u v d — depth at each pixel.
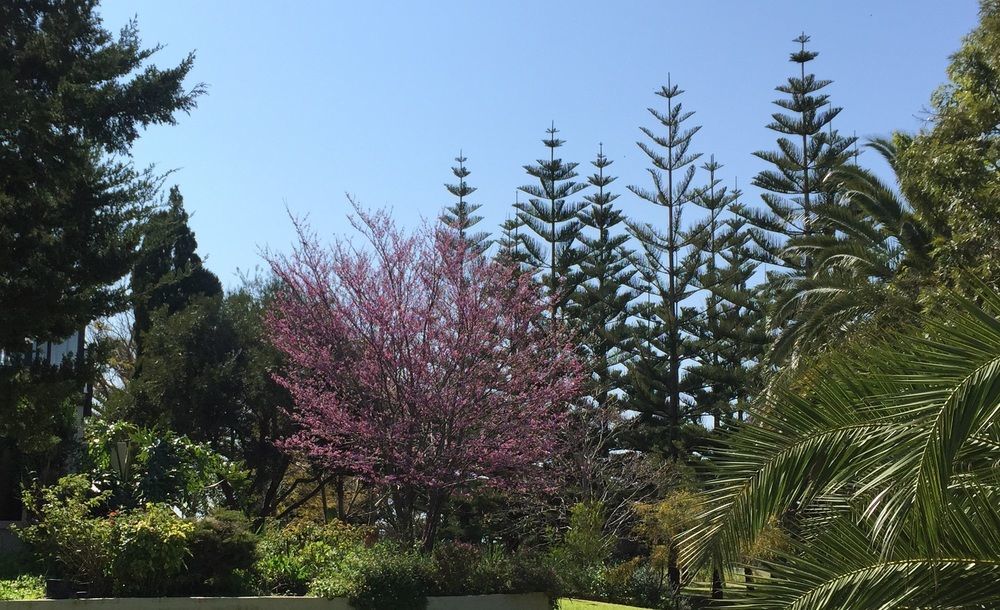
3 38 11.05
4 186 10.54
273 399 20.92
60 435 15.56
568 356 15.83
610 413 27.58
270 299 22.36
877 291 14.81
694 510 5.32
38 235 10.92
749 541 4.64
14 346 10.77
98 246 11.59
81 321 11.48
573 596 16.55
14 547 13.95
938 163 11.30
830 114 29.39
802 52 29.69
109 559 10.77
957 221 11.37
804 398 4.72
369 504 22.20
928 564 4.12
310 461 20.72
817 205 18.92
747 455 4.76
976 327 3.83
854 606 4.21
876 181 17.20
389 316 14.48
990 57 11.38
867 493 4.58
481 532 25.14
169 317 23.00
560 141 32.22
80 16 11.63
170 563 10.78
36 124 10.27
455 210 31.78
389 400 14.48
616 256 31.84
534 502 23.03
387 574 11.25
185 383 21.44
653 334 30.56
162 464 13.87
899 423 4.16
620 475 25.70
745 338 29.84
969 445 4.59
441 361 14.44
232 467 15.38
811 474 4.53
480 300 14.97
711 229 31.47
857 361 4.82
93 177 11.51
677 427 29.31
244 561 11.45
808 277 18.59
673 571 19.52
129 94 11.49
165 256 27.55
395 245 15.16
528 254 31.11
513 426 14.55
